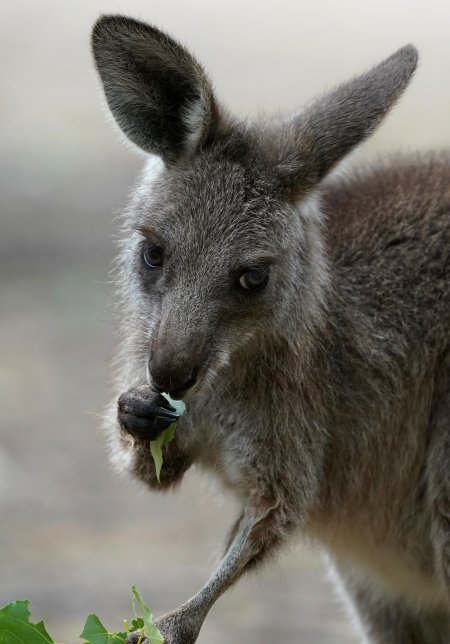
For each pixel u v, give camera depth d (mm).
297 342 13898
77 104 46281
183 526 23047
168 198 13508
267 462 14016
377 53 52562
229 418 14062
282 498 14023
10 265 33844
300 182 13742
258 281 13352
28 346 30016
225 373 13867
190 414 14062
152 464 14180
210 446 14344
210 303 13070
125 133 14047
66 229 35844
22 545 21703
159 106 13867
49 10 57844
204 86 13414
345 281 14844
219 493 14773
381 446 14852
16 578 20438
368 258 15016
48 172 39875
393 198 15461
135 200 14148
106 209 37094
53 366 29031
